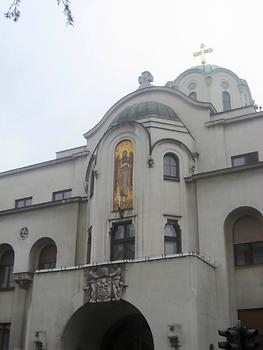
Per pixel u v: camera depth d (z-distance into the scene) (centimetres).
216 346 2322
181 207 2745
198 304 2200
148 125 2884
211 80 4031
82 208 3117
